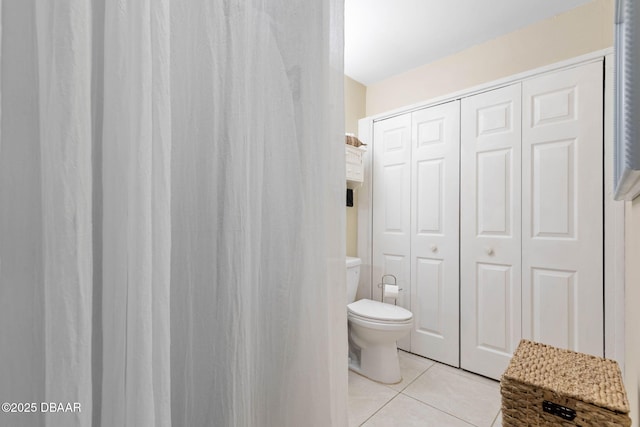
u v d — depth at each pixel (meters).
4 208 0.37
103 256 0.43
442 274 2.18
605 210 1.60
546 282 1.76
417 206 2.33
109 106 0.44
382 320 1.86
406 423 1.52
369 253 2.60
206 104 0.58
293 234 0.72
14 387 0.37
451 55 2.32
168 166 0.46
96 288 0.44
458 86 2.27
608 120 1.60
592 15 1.74
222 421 0.56
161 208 0.45
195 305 0.58
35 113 0.38
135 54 0.43
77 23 0.38
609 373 0.89
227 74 0.59
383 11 1.85
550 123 1.77
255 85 0.66
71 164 0.37
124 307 0.42
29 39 0.38
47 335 0.36
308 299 0.73
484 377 1.97
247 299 0.59
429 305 2.24
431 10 1.84
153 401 0.42
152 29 0.45
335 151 0.79
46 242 0.37
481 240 2.01
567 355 1.02
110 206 0.44
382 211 2.54
